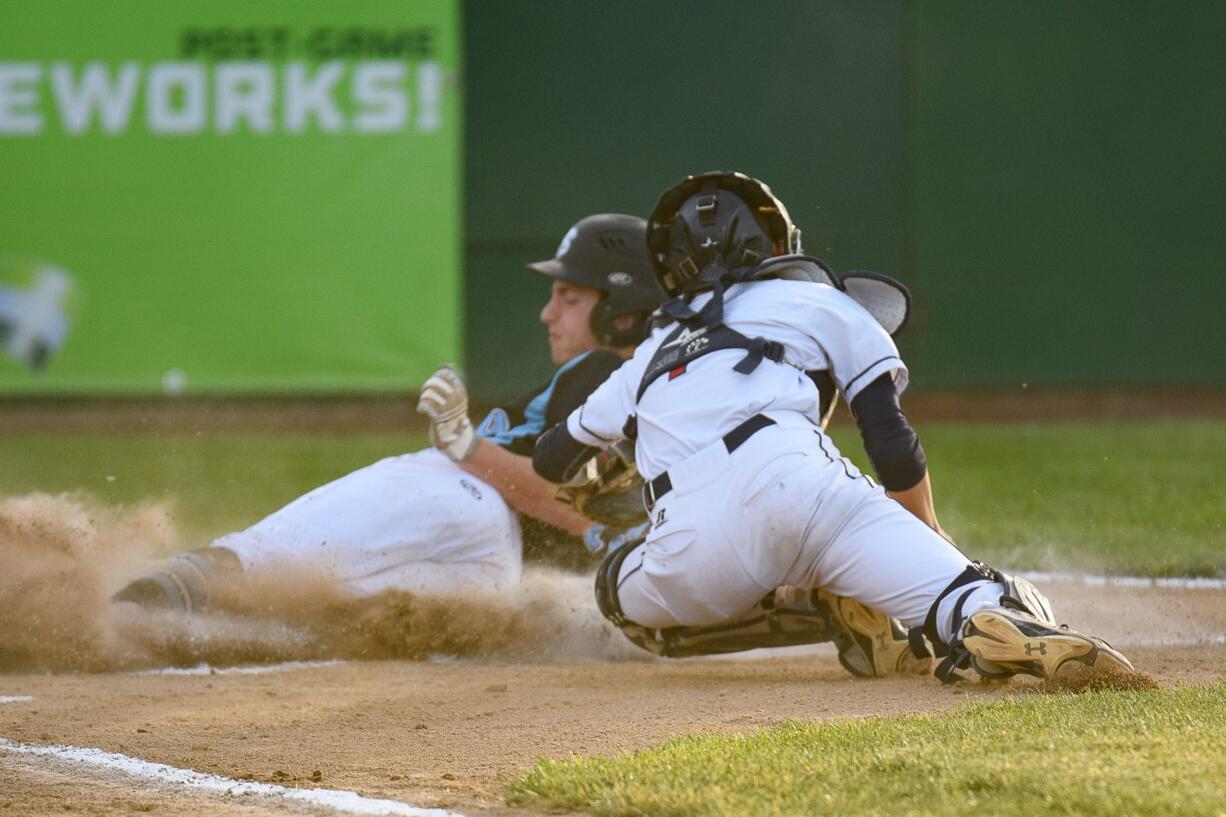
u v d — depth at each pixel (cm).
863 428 1399
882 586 1323
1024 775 877
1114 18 4559
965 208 4625
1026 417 4459
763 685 1399
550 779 973
